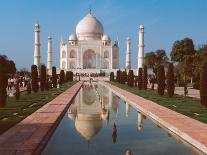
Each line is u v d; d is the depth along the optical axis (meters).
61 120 34.94
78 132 28.09
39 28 141.38
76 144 23.56
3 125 28.69
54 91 73.56
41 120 31.78
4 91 40.28
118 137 25.91
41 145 22.55
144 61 144.75
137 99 54.81
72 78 138.25
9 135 24.53
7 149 20.39
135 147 22.53
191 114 36.00
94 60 177.12
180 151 21.38
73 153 21.00
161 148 22.22
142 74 81.00
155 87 91.25
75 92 70.88
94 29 180.00
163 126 30.94
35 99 53.53
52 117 33.84
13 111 38.22
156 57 141.12
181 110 39.34
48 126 28.47
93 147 22.58
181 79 100.00
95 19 183.50
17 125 28.86
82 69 162.88
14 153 19.47
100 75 158.75
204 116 34.53
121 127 30.52
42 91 73.19
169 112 37.62
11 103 47.06
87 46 174.25
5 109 40.03
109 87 91.38
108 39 176.12
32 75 67.56
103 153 20.98
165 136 26.22
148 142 24.02
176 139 25.08
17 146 21.14
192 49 105.75
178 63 101.81
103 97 63.53
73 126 31.20
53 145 23.25
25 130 26.53
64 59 177.00
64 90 77.44
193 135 24.50
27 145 21.42
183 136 25.05
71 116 38.03
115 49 175.62
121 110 43.94
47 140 24.61
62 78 111.75
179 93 68.25
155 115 35.16
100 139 25.17
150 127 30.45
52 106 44.12
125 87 91.50
